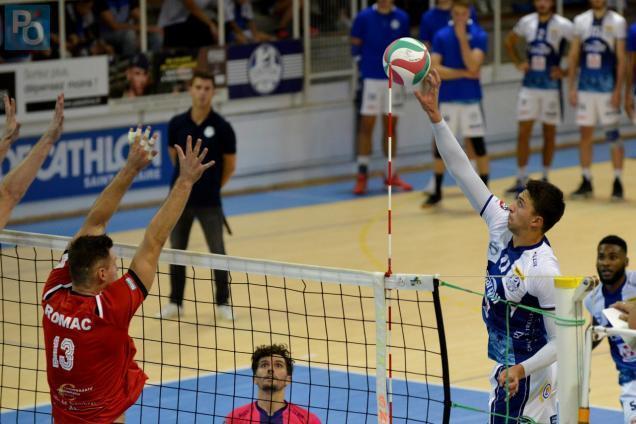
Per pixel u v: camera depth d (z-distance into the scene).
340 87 46.97
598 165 48.47
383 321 15.41
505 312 16.36
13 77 38.47
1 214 16.62
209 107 28.47
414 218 39.81
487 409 22.25
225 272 28.20
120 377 15.16
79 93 40.03
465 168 17.11
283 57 45.03
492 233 16.75
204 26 42.97
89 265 14.59
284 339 26.70
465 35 40.28
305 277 16.12
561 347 14.38
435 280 15.23
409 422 21.62
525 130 42.75
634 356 19.17
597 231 37.12
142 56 41.38
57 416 15.31
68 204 40.62
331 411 22.34
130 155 16.38
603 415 21.97
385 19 42.84
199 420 21.94
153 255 14.83
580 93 41.75
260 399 17.78
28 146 39.34
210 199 28.55
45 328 15.02
